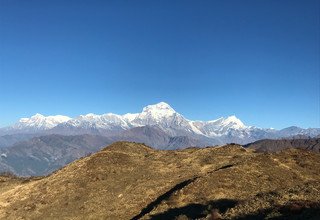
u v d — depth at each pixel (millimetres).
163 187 65312
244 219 36000
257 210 37562
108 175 76625
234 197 52656
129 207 61062
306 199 39312
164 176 71625
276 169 63844
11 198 79812
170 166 78000
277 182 58688
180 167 76312
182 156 84375
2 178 110438
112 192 68625
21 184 93625
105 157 84562
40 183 82625
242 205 40781
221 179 58188
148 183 68562
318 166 67062
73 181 76250
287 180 60125
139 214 57438
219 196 53281
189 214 47312
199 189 55625
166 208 52406
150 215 51375
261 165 65375
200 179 58812
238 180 58281
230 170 62000
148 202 61250
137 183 69750
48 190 76188
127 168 79375
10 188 91562
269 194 44344
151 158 85938
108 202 64688
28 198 76188
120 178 74438
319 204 35281
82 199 68875
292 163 67938
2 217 70438
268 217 34469
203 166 75125
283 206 35938
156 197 62188
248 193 53906
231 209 40625
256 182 58438
